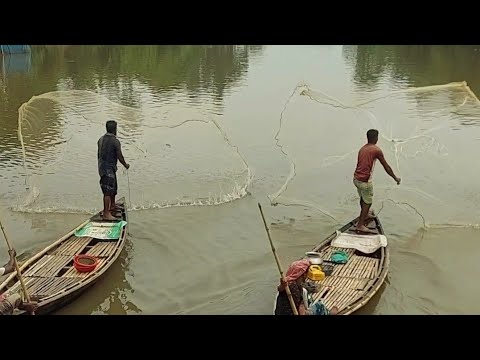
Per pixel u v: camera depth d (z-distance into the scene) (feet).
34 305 24.76
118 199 40.93
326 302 25.98
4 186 43.57
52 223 37.42
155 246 34.22
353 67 89.97
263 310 27.55
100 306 28.04
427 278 30.48
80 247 31.89
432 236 35.53
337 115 60.44
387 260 30.07
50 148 51.47
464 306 27.81
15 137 54.95
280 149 51.55
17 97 71.05
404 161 47.16
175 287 29.71
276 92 73.15
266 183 44.39
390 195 41.37
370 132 32.99
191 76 86.07
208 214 38.83
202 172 46.50
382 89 71.31
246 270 31.45
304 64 95.09
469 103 53.31
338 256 30.48
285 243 34.65
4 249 33.76
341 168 47.09
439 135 51.52
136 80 82.69
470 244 34.50
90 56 103.71
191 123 59.52
